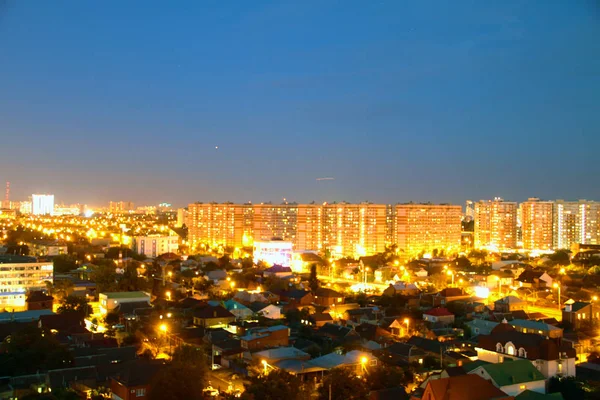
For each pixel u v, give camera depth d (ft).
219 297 649.61
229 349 401.90
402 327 486.79
